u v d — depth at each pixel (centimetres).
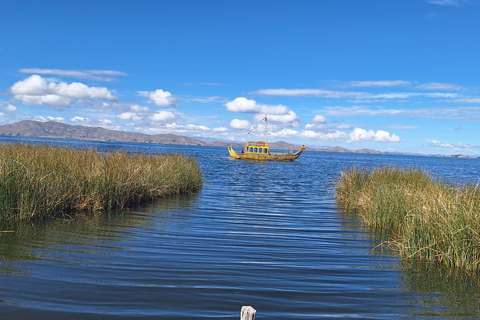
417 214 956
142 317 539
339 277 748
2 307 545
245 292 648
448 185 1456
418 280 742
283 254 895
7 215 1077
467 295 672
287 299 628
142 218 1249
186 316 549
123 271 718
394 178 1745
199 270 746
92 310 552
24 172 1149
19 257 768
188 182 2062
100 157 1700
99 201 1323
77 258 784
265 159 6675
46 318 521
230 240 1006
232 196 1955
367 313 588
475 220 836
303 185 2711
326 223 1308
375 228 1238
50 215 1165
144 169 1736
